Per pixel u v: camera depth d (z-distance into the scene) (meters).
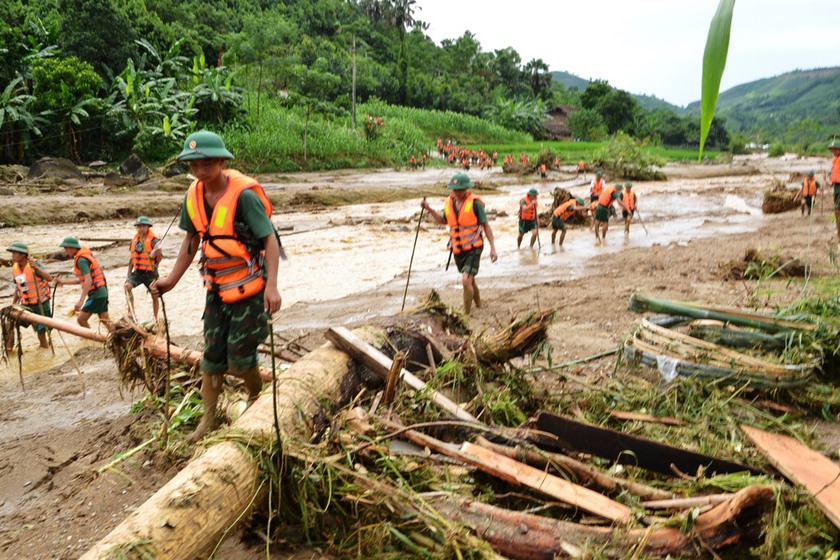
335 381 4.19
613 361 5.91
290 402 3.78
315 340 7.41
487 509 3.11
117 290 10.84
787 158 66.62
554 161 43.56
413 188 30.62
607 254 13.45
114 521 3.81
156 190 28.30
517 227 18.48
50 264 13.32
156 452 4.52
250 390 4.15
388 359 4.36
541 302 8.85
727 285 9.44
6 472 4.51
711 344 5.09
